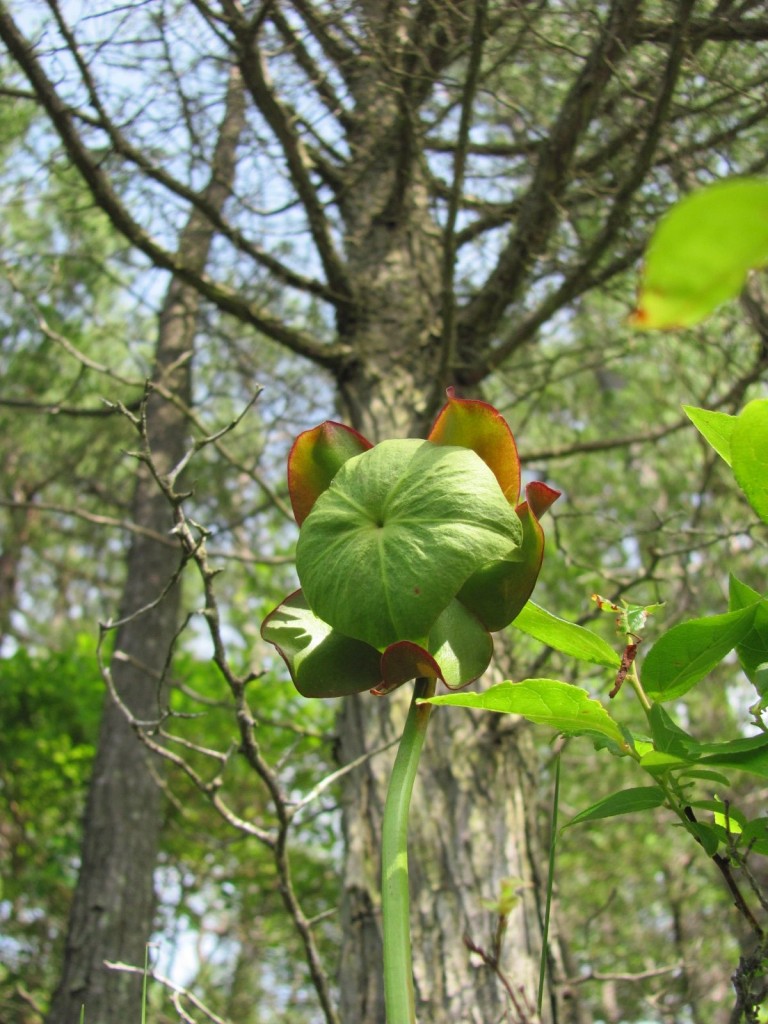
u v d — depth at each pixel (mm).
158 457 5133
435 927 2703
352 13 2936
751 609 787
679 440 5188
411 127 3240
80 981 4172
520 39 2846
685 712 4949
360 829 2934
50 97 3002
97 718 5719
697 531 3133
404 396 3525
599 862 6164
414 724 766
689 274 306
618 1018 5449
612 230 3131
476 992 2607
